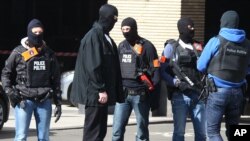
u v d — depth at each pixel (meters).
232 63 9.84
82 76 9.59
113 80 9.80
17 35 31.08
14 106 10.21
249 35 24.56
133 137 15.69
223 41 9.85
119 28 21.14
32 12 31.06
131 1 21.08
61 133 16.17
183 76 10.91
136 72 11.25
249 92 22.00
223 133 16.39
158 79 11.19
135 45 11.35
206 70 10.04
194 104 10.98
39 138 10.25
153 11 20.92
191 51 10.96
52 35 30.75
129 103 11.33
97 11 30.30
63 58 28.59
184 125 11.03
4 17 31.09
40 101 10.16
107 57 9.69
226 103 9.90
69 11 30.70
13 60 10.16
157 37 20.91
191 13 20.81
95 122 9.59
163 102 20.55
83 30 30.53
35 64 10.16
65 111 20.91
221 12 23.56
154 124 18.80
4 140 14.52
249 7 24.30
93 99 9.48
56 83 10.40
